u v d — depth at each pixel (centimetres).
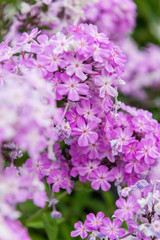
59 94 49
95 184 53
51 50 49
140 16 99
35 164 52
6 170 46
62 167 54
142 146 52
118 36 85
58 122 48
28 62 50
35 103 42
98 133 53
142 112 56
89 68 50
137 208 50
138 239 50
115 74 51
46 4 63
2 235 39
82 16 64
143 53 93
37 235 64
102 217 51
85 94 50
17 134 41
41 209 61
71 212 68
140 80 87
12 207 42
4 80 49
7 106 41
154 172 54
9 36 65
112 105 54
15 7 68
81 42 49
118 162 54
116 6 75
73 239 63
